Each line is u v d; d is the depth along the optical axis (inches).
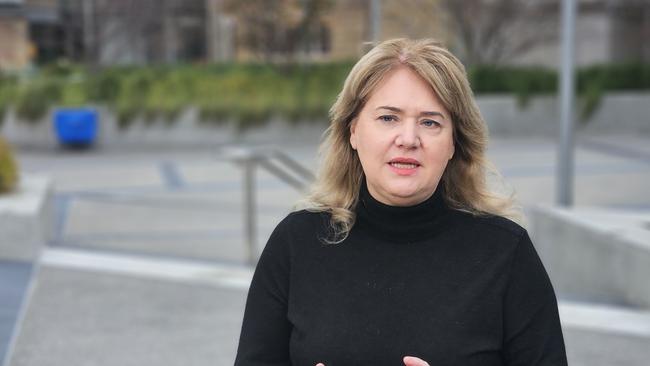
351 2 1179.3
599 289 311.1
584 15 1122.7
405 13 1008.9
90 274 313.9
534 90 922.7
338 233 92.7
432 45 92.0
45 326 248.4
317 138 871.7
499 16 962.1
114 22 1065.5
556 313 90.0
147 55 1288.1
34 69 1162.0
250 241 360.5
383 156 89.7
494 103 908.6
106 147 835.4
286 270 94.0
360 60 92.7
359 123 92.7
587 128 925.2
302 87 909.2
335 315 89.4
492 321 87.7
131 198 540.4
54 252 350.3
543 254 366.6
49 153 788.0
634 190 568.4
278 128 870.4
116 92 882.8
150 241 414.6
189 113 855.1
